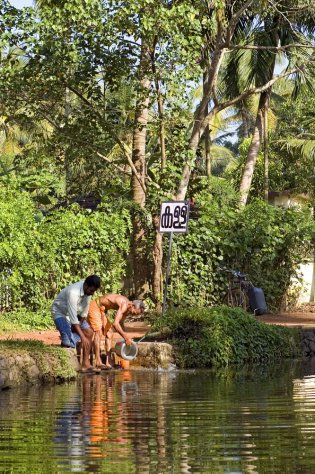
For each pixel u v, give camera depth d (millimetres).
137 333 18906
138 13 21203
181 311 17281
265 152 37219
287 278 26234
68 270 22062
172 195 23812
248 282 24062
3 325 20031
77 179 26062
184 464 6520
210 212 25188
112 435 7844
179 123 23266
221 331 16938
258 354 17562
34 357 12898
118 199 24281
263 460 6629
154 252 23516
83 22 21047
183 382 13156
